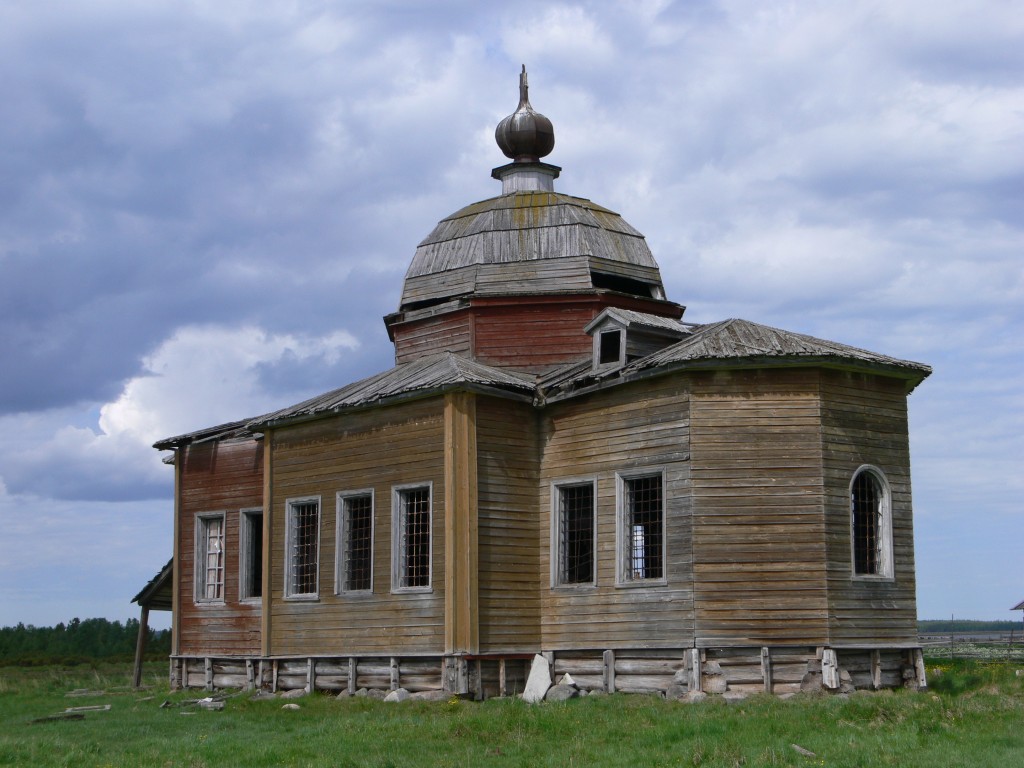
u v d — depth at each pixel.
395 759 17.81
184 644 32.94
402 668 26.36
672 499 24.28
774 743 17.75
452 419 25.88
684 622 23.69
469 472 25.67
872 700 21.08
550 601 26.41
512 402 26.89
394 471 27.11
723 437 24.08
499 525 26.12
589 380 25.95
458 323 30.38
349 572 28.05
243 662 31.17
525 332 29.72
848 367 24.48
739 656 23.38
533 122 33.97
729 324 26.38
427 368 28.45
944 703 20.56
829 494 23.97
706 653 23.44
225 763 18.06
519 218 31.38
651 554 25.27
